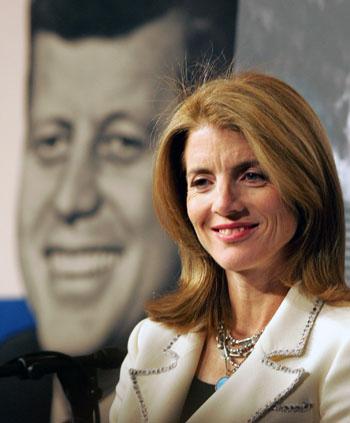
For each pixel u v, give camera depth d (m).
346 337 2.89
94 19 7.93
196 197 3.11
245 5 7.85
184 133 3.21
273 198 2.96
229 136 2.98
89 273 8.10
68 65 7.95
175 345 3.41
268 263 3.13
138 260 8.08
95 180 8.05
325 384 2.85
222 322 3.32
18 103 7.96
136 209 8.04
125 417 3.37
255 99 2.95
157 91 7.81
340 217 3.08
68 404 3.04
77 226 8.06
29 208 8.04
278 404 2.91
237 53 7.83
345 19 7.86
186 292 3.47
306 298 3.09
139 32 7.88
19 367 2.97
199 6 7.84
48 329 8.09
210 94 3.05
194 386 3.28
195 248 3.42
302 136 2.96
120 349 3.16
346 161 7.77
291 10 7.84
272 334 3.06
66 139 8.01
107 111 7.97
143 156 7.94
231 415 2.99
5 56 7.92
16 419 7.84
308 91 7.84
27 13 7.92
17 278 8.03
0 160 7.96
